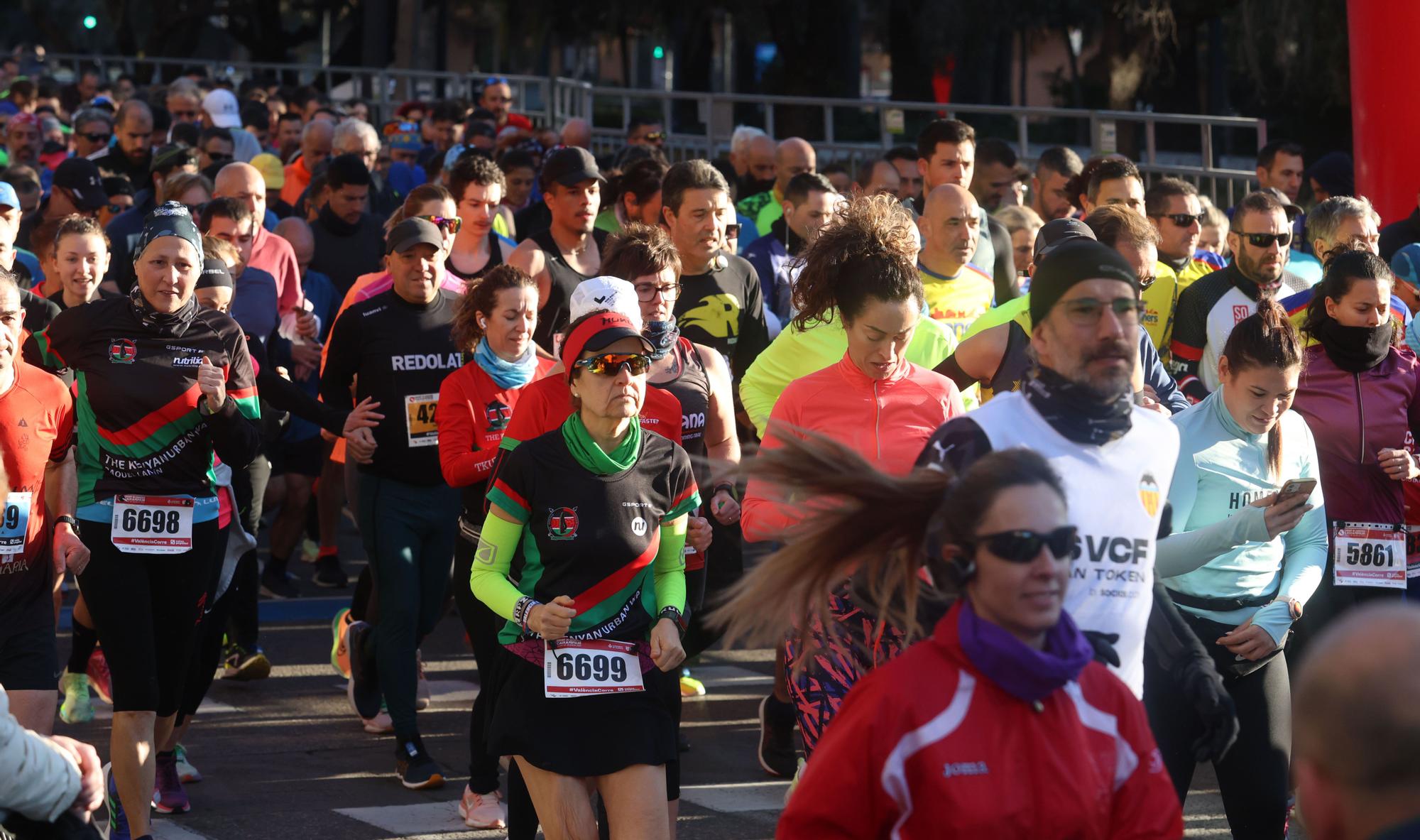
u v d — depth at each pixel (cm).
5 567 1034
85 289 1464
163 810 1244
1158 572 899
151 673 1121
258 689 1658
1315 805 414
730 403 1253
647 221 1853
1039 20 4969
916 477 622
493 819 1215
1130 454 702
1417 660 396
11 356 1030
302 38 8344
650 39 7406
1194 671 736
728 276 1530
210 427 1132
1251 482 1012
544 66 7431
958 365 1145
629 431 938
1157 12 4897
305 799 1289
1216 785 1379
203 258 1223
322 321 2056
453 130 3459
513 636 925
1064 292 695
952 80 5744
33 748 616
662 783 909
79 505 1123
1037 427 699
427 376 1388
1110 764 589
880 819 575
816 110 3978
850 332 997
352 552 2409
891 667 580
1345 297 1182
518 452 930
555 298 1588
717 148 3988
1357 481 1197
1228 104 6219
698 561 1074
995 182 2302
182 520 1137
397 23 7544
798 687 925
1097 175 1747
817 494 627
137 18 8419
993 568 571
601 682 905
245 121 4159
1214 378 1465
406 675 1341
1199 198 1814
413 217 1496
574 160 1609
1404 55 2306
